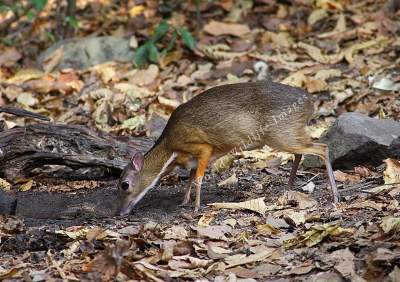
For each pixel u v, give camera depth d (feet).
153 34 57.52
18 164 38.52
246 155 40.29
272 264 26.17
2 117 47.21
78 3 66.74
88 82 52.31
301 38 55.72
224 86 33.45
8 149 38.34
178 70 53.06
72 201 36.01
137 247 28.09
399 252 25.29
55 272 26.37
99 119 46.80
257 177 37.70
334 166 36.86
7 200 34.32
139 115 46.62
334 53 53.01
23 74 53.57
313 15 57.72
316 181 35.94
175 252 27.53
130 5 64.95
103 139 39.63
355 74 49.16
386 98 44.75
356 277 24.09
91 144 39.27
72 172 39.52
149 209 34.50
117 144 39.60
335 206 31.12
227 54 53.88
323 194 33.68
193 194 36.06
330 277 24.27
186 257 26.94
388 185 32.37
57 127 39.24
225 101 32.81
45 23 63.05
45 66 55.21
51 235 30.04
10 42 59.52
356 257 25.84
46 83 52.08
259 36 56.65
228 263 26.32
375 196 31.58
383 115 42.63
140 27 60.03
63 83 52.01
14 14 61.77
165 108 47.57
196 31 58.85
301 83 48.14
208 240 28.71
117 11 64.44
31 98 50.03
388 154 35.86
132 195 33.91
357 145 35.88
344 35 54.60
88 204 35.04
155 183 34.42
